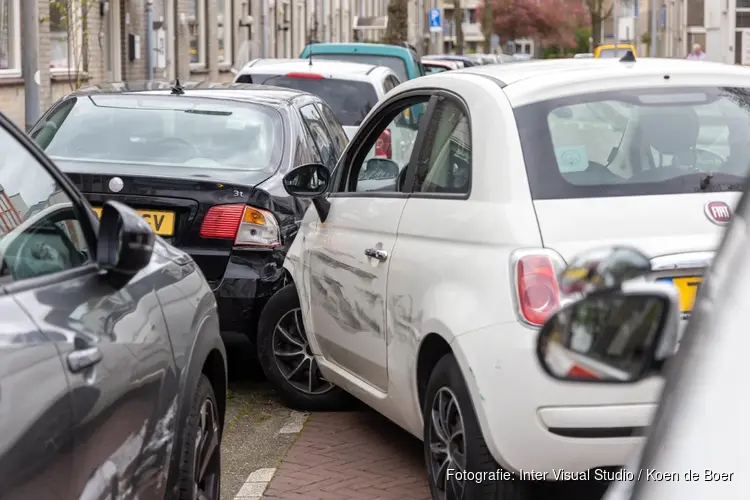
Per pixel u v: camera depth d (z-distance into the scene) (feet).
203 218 23.35
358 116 43.39
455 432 15.75
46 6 67.26
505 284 14.67
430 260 16.44
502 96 16.40
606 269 8.42
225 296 23.27
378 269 18.29
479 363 14.69
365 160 20.92
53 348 9.78
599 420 14.06
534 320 14.29
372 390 19.25
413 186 18.10
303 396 23.07
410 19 205.36
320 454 20.39
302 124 27.22
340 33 188.03
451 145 17.21
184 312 13.99
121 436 11.02
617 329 7.63
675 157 16.10
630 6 182.39
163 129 25.59
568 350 8.00
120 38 84.38
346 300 19.80
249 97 26.99
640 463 6.05
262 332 23.15
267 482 18.80
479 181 15.89
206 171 24.20
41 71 67.31
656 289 7.45
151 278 13.48
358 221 19.69
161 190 23.34
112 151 25.04
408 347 16.98
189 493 13.37
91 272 11.83
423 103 18.95
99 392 10.38
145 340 12.05
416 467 19.58
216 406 15.37
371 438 21.31
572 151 15.75
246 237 23.39
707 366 5.81
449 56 112.16
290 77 44.09
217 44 116.06
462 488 15.35
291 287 22.97
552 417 14.16
